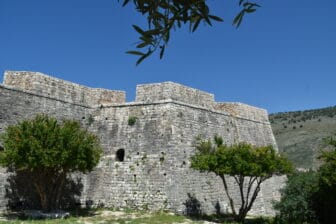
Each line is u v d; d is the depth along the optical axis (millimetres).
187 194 26656
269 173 24562
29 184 24516
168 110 27844
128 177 27328
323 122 88250
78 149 21266
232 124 34250
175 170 26391
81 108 29469
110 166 28266
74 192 27328
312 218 24062
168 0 3500
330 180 20984
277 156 24516
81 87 29750
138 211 25906
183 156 27438
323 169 22094
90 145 22125
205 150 26688
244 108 37156
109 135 29234
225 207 29828
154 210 25609
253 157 23625
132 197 26641
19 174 24047
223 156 23406
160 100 28359
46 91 26766
